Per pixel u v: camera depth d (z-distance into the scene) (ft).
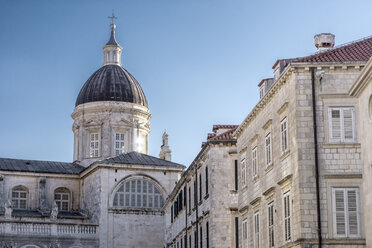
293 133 124.67
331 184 120.47
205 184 192.24
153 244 303.89
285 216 129.18
